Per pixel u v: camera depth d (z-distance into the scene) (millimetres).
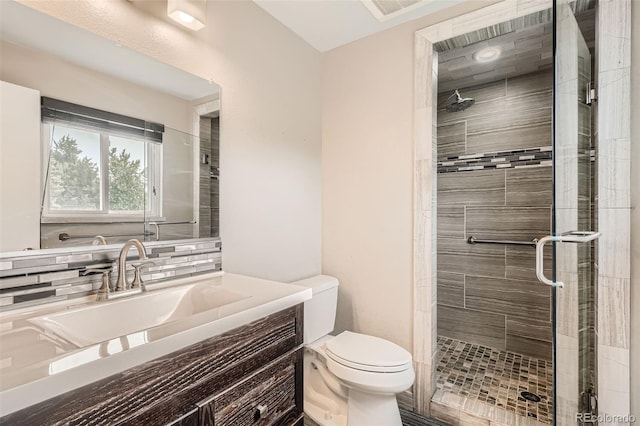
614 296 1236
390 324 1926
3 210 872
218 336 830
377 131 1971
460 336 2562
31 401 508
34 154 930
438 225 2656
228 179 1519
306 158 2057
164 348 689
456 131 2566
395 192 1904
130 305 1011
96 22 1064
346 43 2090
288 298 1060
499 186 2391
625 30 1219
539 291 2248
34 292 917
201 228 1396
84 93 1037
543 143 2225
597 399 1270
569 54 1114
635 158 1208
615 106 1238
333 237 2172
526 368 2109
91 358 590
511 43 1846
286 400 1066
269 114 1754
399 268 1893
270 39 1761
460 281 2561
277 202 1816
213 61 1441
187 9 1215
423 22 1788
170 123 1278
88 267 1031
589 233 1187
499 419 1579
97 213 1063
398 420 1464
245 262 1606
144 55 1191
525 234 2297
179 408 734
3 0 888
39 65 946
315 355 1701
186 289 1190
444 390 1858
